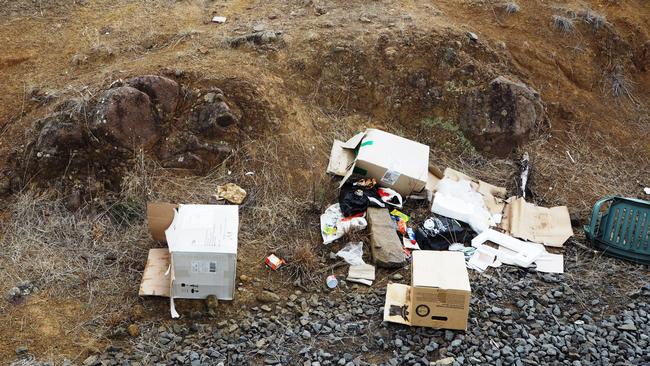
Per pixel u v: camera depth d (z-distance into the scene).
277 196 5.86
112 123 5.65
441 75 6.82
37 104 6.01
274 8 7.36
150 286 4.82
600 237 5.74
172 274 4.65
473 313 4.93
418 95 6.74
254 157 6.01
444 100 6.75
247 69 6.42
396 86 6.73
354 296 5.05
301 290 5.11
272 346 4.55
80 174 5.60
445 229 5.65
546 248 5.76
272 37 6.72
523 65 7.36
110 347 4.44
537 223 5.92
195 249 4.62
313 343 4.60
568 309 5.08
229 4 7.39
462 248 5.59
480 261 5.47
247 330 4.69
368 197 5.77
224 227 4.88
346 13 7.28
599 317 5.04
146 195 5.62
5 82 6.23
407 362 4.47
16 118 5.95
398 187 5.95
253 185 5.88
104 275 5.00
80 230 5.34
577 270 5.51
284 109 6.33
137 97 5.78
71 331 4.55
